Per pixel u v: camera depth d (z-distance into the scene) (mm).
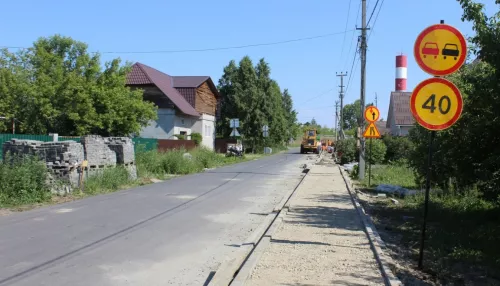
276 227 9781
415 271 6977
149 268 6766
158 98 39406
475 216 11484
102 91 27188
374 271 6609
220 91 61344
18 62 28016
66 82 26078
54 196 14211
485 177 10148
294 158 48156
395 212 12953
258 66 62844
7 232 8977
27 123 25906
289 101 98938
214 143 52500
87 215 11117
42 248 7711
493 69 9742
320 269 6637
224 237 9031
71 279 6117
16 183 13000
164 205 13062
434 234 9656
